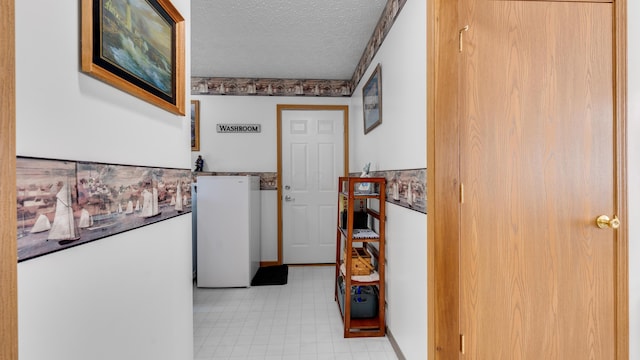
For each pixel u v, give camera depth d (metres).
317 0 2.10
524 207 1.39
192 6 2.15
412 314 1.67
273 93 3.78
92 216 0.75
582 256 1.39
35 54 0.59
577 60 1.39
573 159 1.39
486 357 1.39
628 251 1.37
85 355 0.73
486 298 1.39
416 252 1.61
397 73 1.91
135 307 0.95
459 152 1.38
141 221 0.98
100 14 0.75
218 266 3.09
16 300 0.53
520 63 1.39
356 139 3.43
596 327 1.40
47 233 0.62
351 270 2.23
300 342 2.08
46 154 0.61
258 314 2.50
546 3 1.39
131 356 0.93
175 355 1.23
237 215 3.11
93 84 0.75
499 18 1.38
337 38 2.66
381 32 2.28
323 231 3.87
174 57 1.19
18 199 0.55
